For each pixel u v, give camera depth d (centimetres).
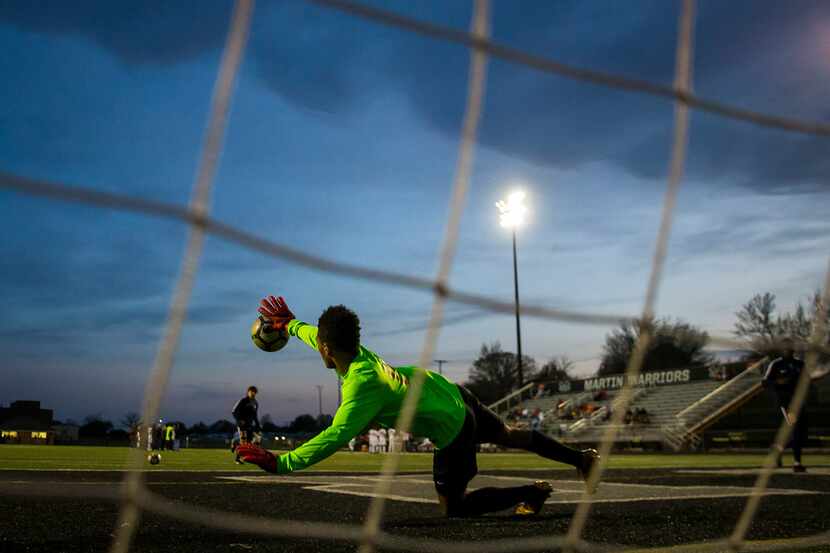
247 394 1606
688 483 933
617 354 4722
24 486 699
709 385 3669
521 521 516
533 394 4772
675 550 365
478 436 459
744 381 3484
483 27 183
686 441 3259
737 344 288
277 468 368
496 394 5875
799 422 1152
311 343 467
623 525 497
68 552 373
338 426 383
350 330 404
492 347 6562
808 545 361
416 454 2591
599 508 606
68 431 5241
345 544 405
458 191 180
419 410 421
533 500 473
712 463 1791
